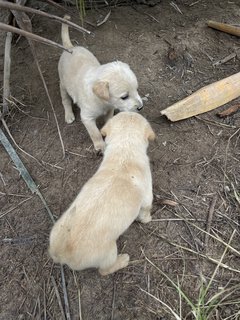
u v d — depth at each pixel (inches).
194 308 15.9
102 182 15.9
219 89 23.7
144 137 18.2
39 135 23.5
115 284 17.6
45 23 29.6
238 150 22.0
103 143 22.1
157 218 19.5
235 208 19.8
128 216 15.8
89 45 27.8
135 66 26.3
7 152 22.7
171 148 22.3
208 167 21.4
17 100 25.0
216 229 19.1
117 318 16.7
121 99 20.4
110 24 29.3
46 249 18.8
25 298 17.5
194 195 20.3
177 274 17.8
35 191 20.9
